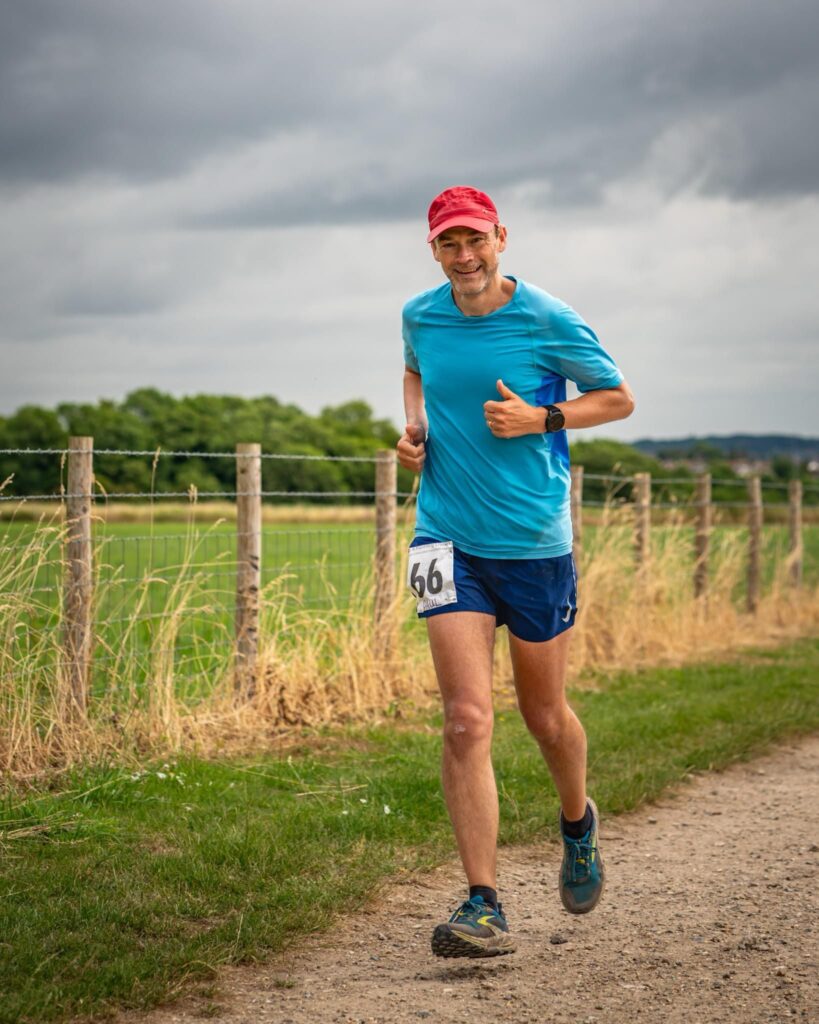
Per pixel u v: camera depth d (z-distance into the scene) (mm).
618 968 3662
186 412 76438
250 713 7078
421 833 5094
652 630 10852
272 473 38469
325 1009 3338
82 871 4391
